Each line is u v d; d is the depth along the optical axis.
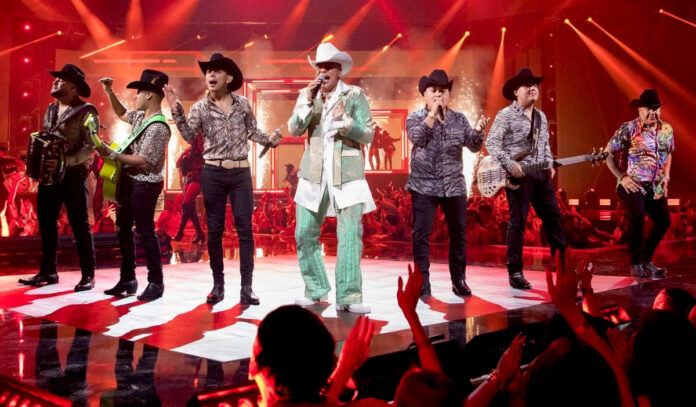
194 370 2.77
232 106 4.85
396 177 20.11
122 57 19.42
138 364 2.87
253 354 1.63
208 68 4.82
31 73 18.97
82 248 5.46
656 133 6.40
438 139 5.29
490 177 5.75
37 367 2.81
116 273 6.79
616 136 6.50
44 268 5.80
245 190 4.79
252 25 19.31
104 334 3.54
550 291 1.98
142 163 4.86
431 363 2.01
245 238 4.72
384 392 2.79
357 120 4.48
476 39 19.81
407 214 13.62
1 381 2.60
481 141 5.27
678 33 18.48
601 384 1.50
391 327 3.69
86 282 5.46
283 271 7.02
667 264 7.55
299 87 19.20
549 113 19.53
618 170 6.50
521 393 1.96
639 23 18.62
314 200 4.57
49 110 5.56
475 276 6.58
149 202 4.93
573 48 19.56
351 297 4.28
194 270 7.16
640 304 4.56
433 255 9.50
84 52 19.38
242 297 4.67
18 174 14.67
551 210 5.75
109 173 4.91
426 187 5.23
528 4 18.92
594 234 11.71
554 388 1.51
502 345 3.49
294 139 21.75
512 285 5.59
